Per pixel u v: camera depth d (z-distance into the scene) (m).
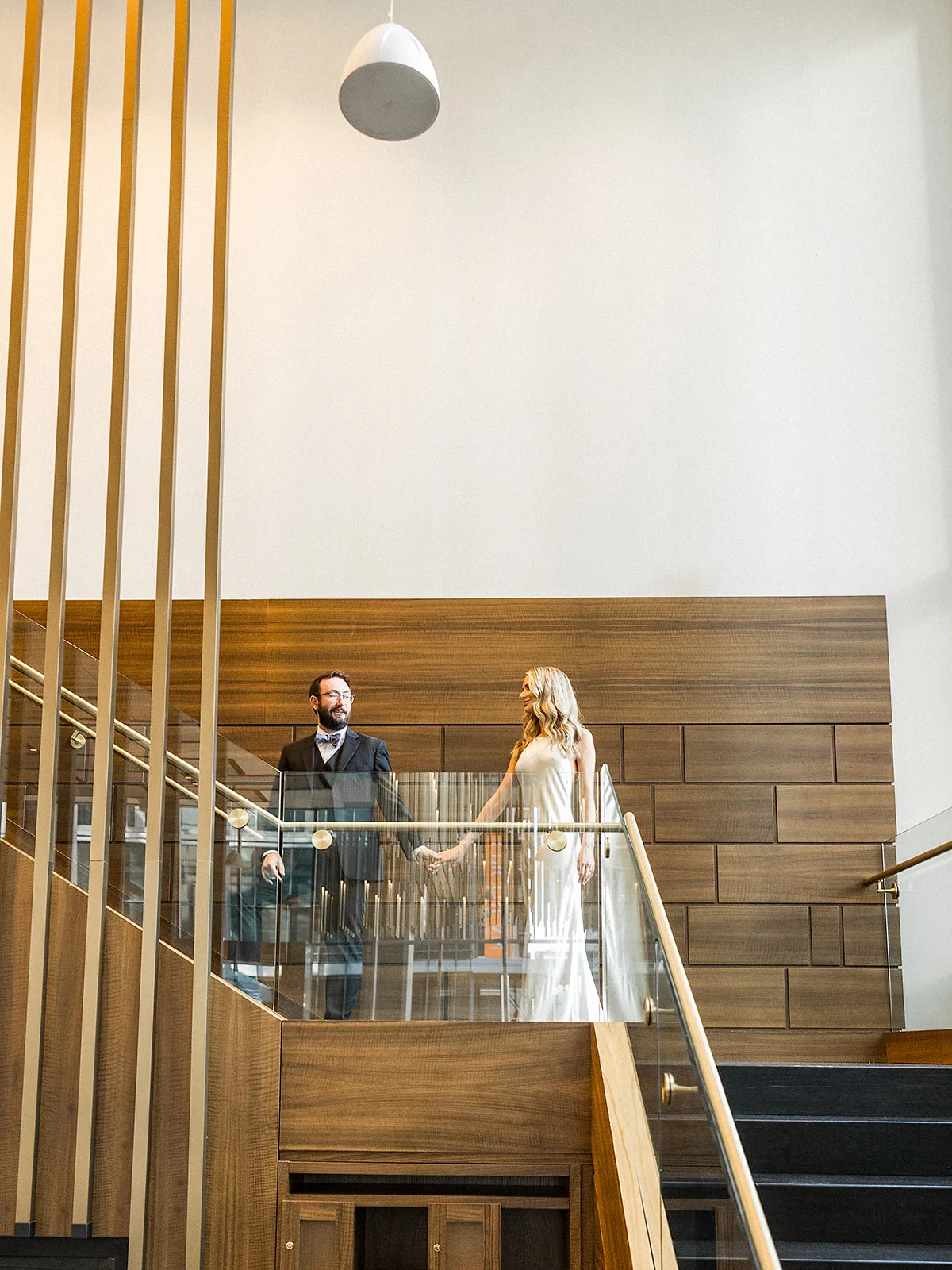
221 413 5.04
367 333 7.69
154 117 7.96
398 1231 4.93
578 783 4.91
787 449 7.48
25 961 4.69
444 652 7.25
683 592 7.31
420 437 7.56
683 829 7.01
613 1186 3.96
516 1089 4.57
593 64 8.01
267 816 4.85
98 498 7.47
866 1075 4.70
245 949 4.73
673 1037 3.21
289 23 8.06
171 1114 4.54
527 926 4.75
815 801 7.02
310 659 7.26
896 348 7.59
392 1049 4.61
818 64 7.98
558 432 7.55
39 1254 4.45
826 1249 3.98
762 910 6.90
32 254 7.80
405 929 4.76
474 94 7.99
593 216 7.82
